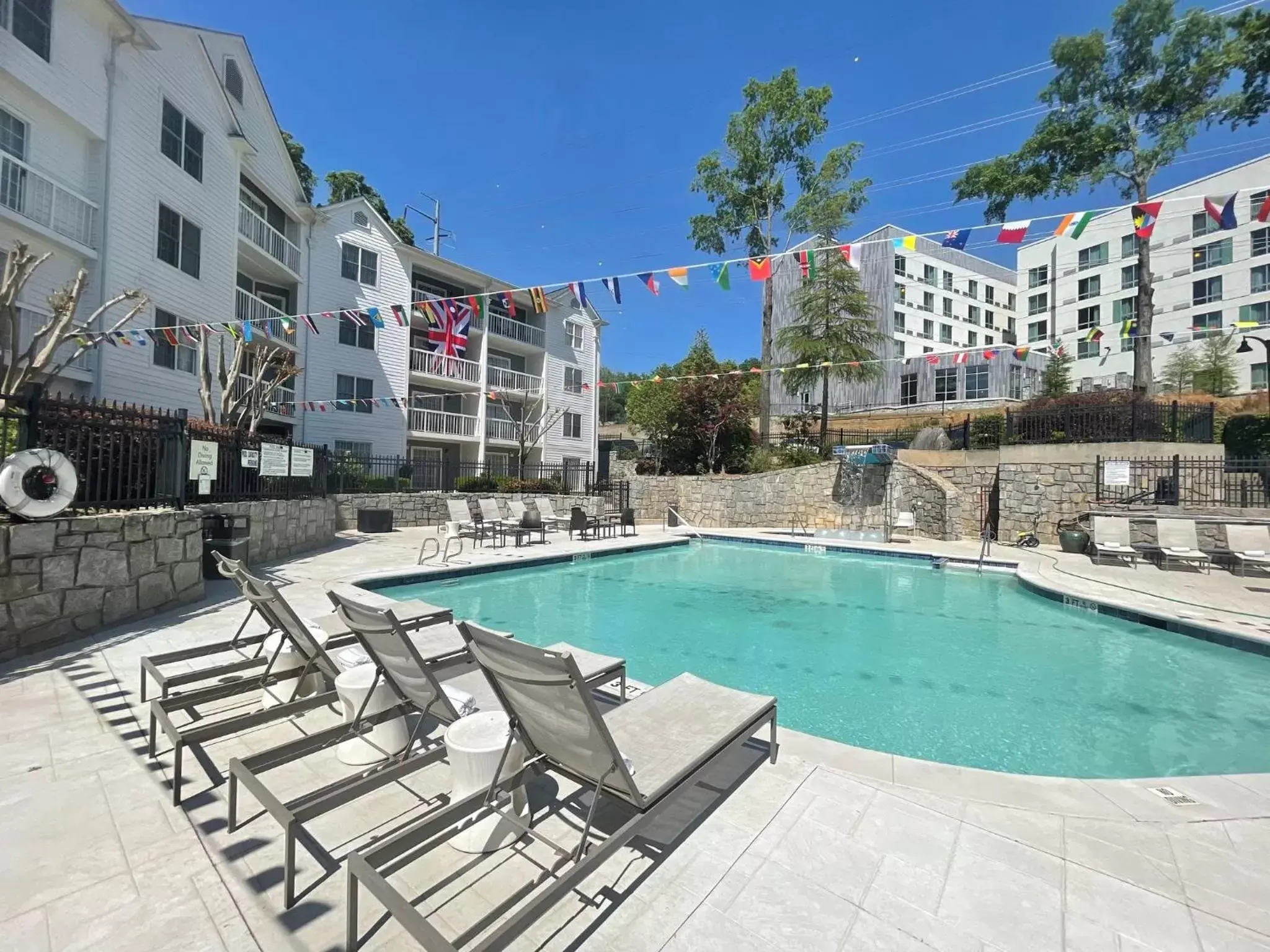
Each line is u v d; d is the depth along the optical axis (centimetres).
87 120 1014
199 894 177
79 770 249
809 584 918
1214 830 229
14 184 920
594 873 195
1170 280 2605
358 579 712
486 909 173
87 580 442
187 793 232
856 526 1587
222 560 320
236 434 810
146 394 1138
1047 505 1244
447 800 234
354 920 152
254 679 297
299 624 270
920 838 219
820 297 1981
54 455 415
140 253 1117
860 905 181
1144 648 593
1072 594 748
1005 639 621
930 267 3372
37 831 205
